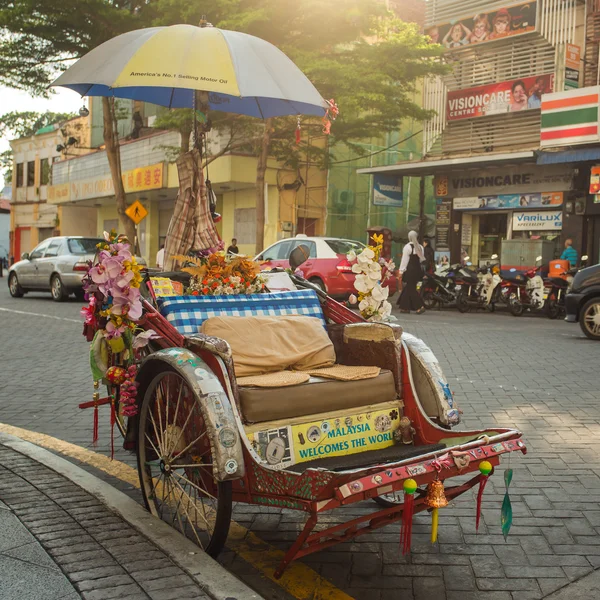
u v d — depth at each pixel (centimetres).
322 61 1784
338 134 2191
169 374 351
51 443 540
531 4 1972
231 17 1750
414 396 371
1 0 1903
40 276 1931
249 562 348
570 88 1895
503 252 1972
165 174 2722
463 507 425
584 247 1916
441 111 2198
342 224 2756
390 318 449
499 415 639
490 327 1345
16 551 324
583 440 559
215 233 512
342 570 340
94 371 427
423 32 2250
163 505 386
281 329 385
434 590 319
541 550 362
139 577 300
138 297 376
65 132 3959
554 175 1962
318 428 338
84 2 1792
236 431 311
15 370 852
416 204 2870
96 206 3831
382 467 292
